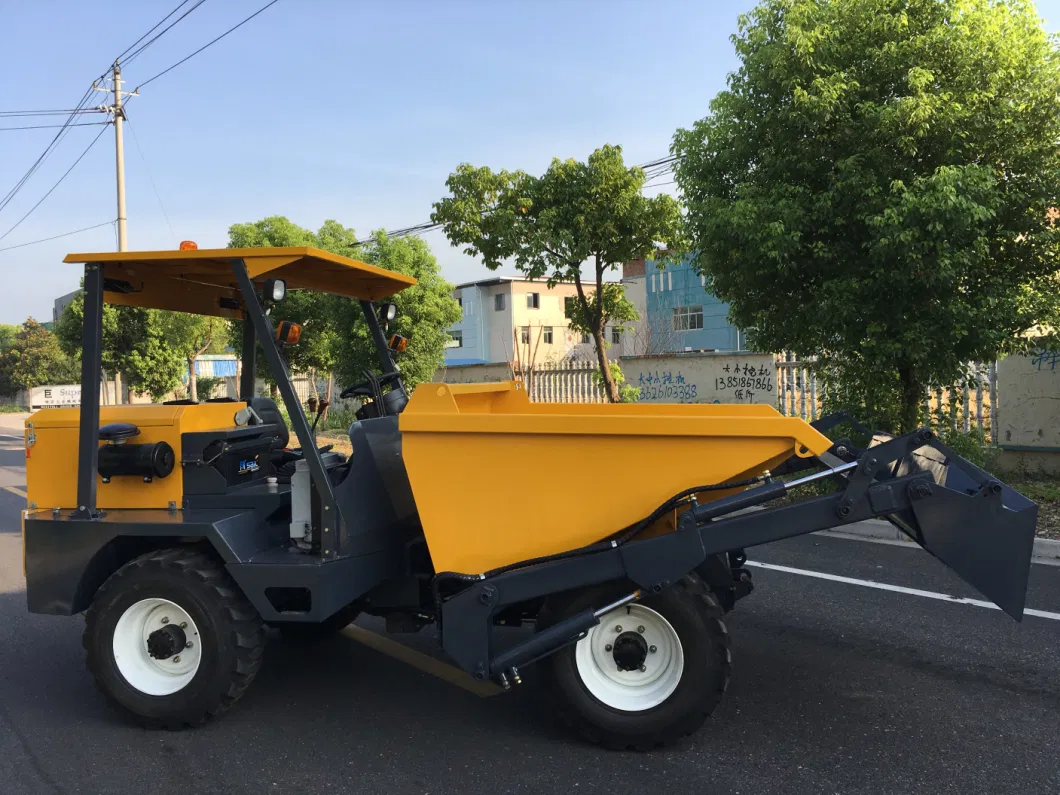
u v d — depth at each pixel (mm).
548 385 15711
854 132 7980
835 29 7930
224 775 3479
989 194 7516
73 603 4027
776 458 3457
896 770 3373
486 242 11320
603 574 3502
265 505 4016
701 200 9359
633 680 3646
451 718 4031
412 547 4273
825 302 8219
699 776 3361
